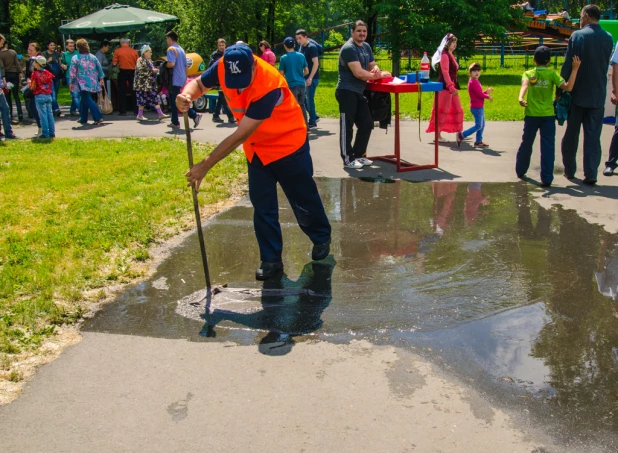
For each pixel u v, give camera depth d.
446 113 9.89
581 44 7.06
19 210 6.57
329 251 5.35
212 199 6.95
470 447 2.82
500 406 3.13
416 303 4.34
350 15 30.61
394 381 3.36
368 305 4.31
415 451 2.80
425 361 3.56
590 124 7.33
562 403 3.15
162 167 8.54
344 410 3.11
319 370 3.48
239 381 3.38
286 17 36.19
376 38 31.69
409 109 15.71
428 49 25.81
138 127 12.62
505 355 3.63
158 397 3.24
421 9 26.02
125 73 14.66
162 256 5.34
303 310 4.25
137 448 2.85
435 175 8.09
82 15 31.88
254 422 3.02
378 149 9.83
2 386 3.33
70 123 13.41
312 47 11.50
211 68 4.41
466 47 26.88
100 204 6.77
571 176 7.77
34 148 10.16
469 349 3.70
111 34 18.19
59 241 5.54
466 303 4.33
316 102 17.11
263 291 4.57
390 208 6.66
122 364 3.56
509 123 12.45
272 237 4.83
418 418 3.04
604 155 9.10
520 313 4.17
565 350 3.69
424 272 4.90
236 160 8.95
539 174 8.08
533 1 42.66
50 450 2.84
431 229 5.96
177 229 6.02
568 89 7.12
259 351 3.70
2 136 11.45
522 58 32.88
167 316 4.18
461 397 3.21
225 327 4.01
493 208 6.60
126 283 4.76
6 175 8.13
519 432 2.93
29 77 14.06
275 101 4.21
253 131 4.23
